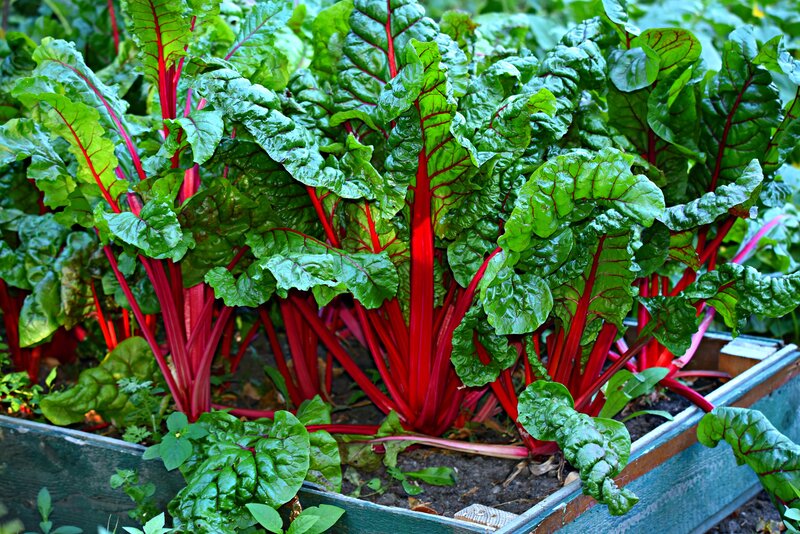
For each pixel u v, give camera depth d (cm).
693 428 215
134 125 232
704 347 269
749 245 272
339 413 255
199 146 184
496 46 267
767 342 266
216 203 202
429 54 178
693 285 207
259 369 278
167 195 198
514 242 183
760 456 200
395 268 212
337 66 213
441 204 203
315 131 212
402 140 190
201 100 221
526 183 182
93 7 314
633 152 232
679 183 237
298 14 278
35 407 249
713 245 246
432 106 185
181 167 211
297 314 238
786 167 325
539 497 195
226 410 237
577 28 219
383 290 202
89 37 311
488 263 188
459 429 230
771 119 228
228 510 182
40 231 243
